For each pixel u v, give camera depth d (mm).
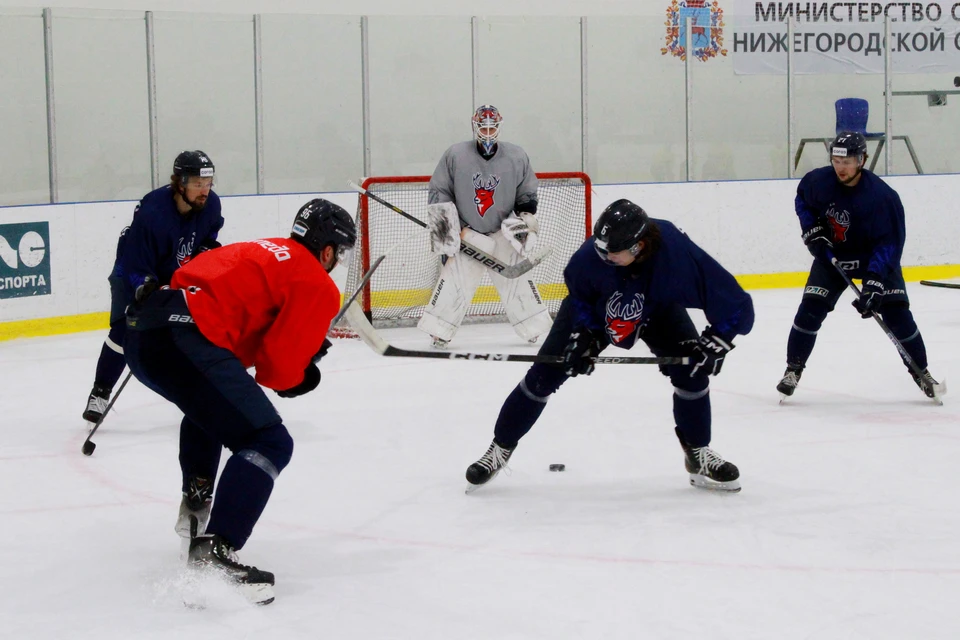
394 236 26453
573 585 9531
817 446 14484
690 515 11562
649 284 11008
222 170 31531
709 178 35281
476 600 9203
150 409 17359
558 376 11992
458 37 32906
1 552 10594
